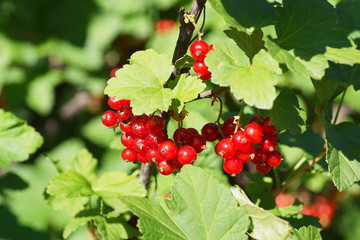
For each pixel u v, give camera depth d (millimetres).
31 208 595
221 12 384
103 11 810
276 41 393
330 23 395
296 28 394
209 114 622
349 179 410
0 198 583
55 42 788
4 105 772
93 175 491
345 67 451
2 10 740
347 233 899
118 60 861
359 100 708
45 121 881
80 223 444
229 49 398
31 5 770
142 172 461
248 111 490
